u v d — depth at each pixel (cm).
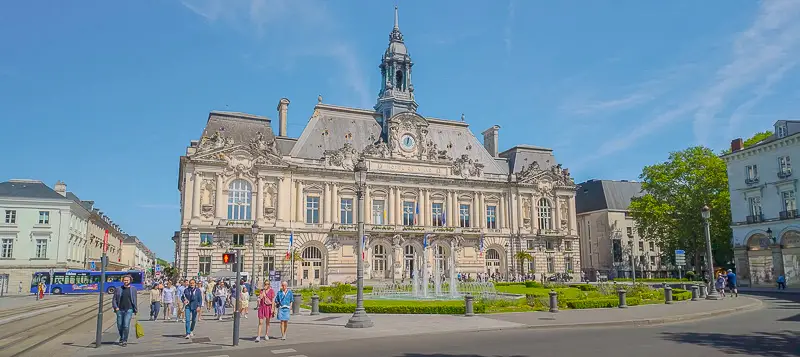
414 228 8431
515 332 2572
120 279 7969
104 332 2766
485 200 9150
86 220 10544
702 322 2927
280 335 2553
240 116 8025
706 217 4553
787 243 6238
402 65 9388
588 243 11131
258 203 7688
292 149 8281
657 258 10950
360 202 2973
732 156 7044
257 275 7494
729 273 4834
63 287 7644
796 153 6222
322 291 5619
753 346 2022
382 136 8894
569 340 2247
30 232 8506
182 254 7269
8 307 4841
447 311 3372
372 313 3469
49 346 2270
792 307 3750
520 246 9150
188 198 7406
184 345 2262
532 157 9869
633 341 2189
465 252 8794
